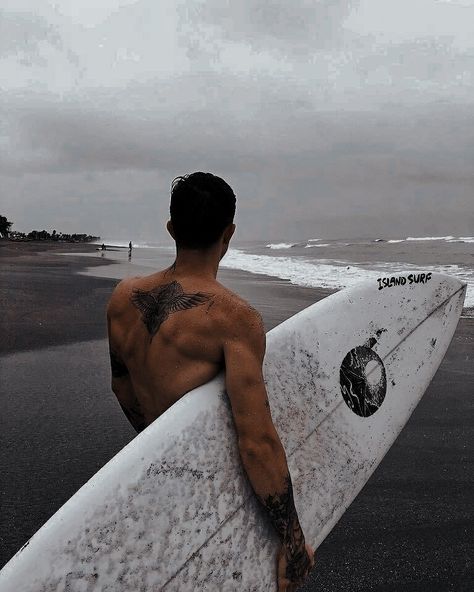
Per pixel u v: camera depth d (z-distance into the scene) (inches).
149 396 59.7
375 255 1170.0
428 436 133.3
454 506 101.9
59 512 50.8
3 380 175.0
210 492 56.9
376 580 82.1
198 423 56.6
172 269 59.6
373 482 111.4
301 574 60.2
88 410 149.4
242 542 58.2
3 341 230.1
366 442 81.0
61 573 48.1
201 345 54.6
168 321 56.2
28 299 353.4
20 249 1418.6
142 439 55.4
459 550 89.0
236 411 52.5
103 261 933.2
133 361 59.8
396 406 88.4
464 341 232.2
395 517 98.4
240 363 52.2
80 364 195.5
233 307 53.9
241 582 57.4
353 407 81.4
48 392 164.1
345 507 75.2
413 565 85.4
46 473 113.8
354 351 85.0
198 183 57.3
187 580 54.2
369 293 92.2
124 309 60.3
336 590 80.0
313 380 77.5
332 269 711.7
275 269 725.9
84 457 121.3
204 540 55.9
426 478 112.7
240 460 59.0
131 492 53.3
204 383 56.8
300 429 73.4
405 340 94.3
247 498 59.2
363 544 90.7
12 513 99.0
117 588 50.3
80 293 392.5
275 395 72.4
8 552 87.9
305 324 81.4
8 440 129.3
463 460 120.3
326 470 74.1
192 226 57.3
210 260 58.7
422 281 100.7
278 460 53.4
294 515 56.6
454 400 157.8
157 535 53.5
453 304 104.8
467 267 713.0
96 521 51.1
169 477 55.2
